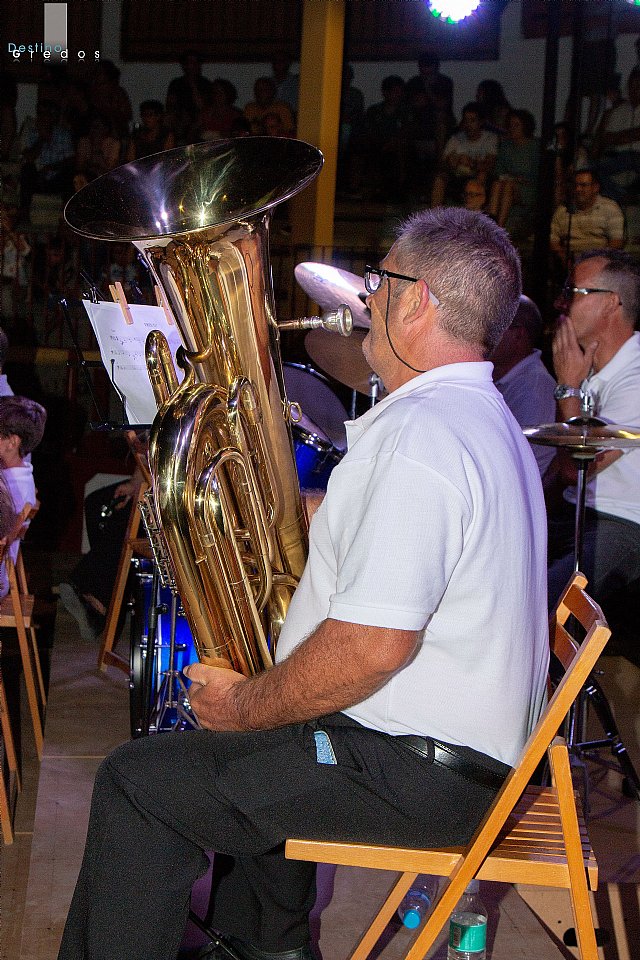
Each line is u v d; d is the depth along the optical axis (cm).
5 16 809
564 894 246
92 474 586
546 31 820
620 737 338
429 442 143
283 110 870
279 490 179
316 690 143
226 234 166
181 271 169
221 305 170
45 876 241
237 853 162
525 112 825
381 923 194
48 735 328
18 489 324
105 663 391
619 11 764
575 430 279
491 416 153
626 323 345
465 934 197
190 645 301
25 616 316
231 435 165
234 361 173
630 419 343
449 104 846
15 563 319
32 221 783
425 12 831
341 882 245
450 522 141
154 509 164
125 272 746
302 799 155
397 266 159
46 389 686
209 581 158
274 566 179
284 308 794
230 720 156
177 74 871
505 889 244
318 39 745
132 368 248
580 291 341
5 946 210
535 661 159
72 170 797
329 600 154
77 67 822
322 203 777
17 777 288
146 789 158
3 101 798
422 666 150
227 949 185
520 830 167
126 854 158
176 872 159
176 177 168
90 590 414
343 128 862
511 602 150
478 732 151
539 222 801
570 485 355
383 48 855
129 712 351
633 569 339
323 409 344
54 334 733
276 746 157
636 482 341
